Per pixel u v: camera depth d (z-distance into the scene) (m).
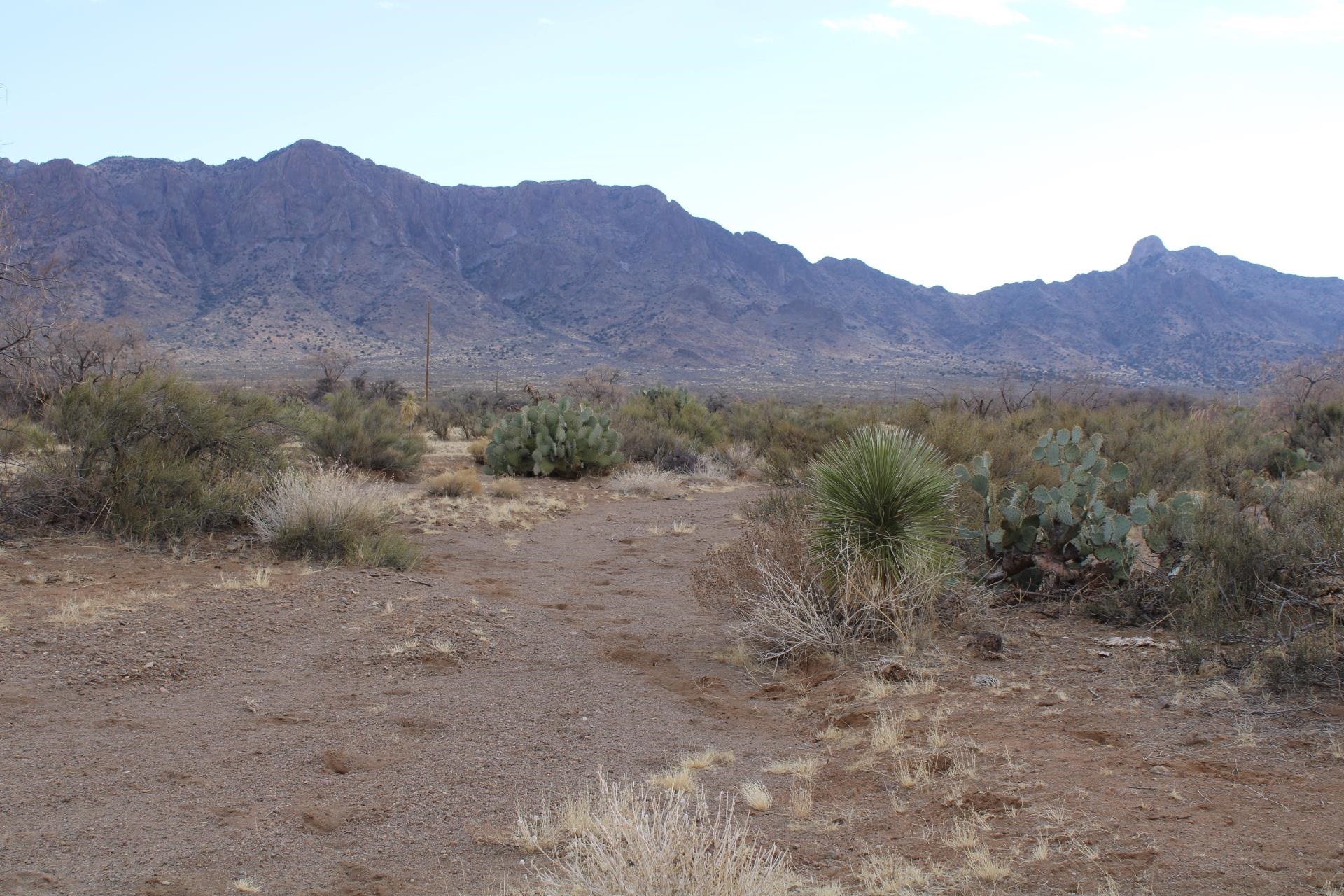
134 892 3.68
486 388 97.44
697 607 9.12
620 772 5.00
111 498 10.09
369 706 5.97
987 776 4.53
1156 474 14.49
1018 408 25.45
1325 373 33.22
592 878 3.53
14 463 11.05
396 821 4.37
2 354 13.36
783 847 3.99
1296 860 3.43
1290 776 4.18
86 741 5.18
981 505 9.46
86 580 8.17
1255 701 5.29
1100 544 8.20
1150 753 4.63
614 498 17.41
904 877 3.61
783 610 7.29
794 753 5.29
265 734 5.45
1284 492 10.33
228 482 11.14
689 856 3.33
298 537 9.89
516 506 15.32
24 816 4.30
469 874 3.84
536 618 8.23
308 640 7.13
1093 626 7.52
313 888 3.74
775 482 18.72
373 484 13.24
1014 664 6.50
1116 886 3.39
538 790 4.75
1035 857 3.66
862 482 7.85
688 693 6.54
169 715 5.64
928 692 6.00
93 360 19.47
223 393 13.62
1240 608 6.75
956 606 7.71
